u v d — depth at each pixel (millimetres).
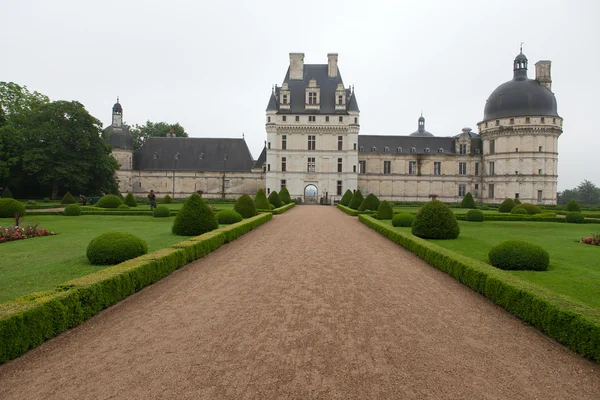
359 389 6176
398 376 6605
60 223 29297
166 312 9789
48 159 55688
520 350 7766
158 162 79562
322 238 22906
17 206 33188
